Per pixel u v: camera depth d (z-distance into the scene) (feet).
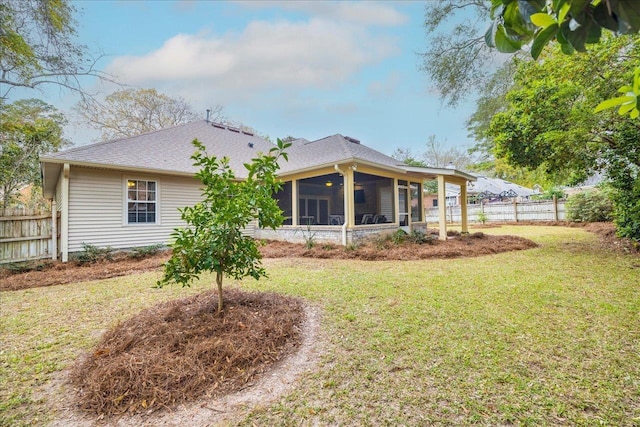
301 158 38.01
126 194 28.22
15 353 9.20
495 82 35.94
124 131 63.41
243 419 6.19
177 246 9.82
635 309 11.30
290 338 9.64
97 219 26.48
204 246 9.80
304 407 6.49
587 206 45.44
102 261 24.73
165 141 35.78
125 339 9.04
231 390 7.16
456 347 8.81
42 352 9.26
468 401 6.46
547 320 10.61
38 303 14.10
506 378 7.22
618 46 18.47
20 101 40.81
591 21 2.92
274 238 36.06
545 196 57.31
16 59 26.63
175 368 7.54
